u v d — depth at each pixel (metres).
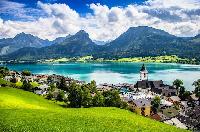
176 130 60.62
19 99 87.44
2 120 50.94
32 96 106.38
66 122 52.88
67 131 46.25
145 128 55.75
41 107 81.62
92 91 169.88
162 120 109.44
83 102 119.44
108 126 52.97
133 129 53.25
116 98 117.50
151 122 65.88
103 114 68.56
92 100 119.62
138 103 133.00
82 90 123.56
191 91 197.25
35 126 47.81
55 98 140.62
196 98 168.88
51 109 74.25
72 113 65.50
